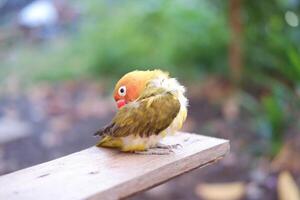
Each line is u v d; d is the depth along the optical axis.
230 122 2.45
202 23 2.89
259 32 2.69
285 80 2.61
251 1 2.56
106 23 3.47
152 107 0.92
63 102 2.91
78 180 0.88
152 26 3.19
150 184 0.90
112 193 0.86
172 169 0.93
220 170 2.10
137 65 3.04
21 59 3.64
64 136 2.51
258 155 2.14
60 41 3.86
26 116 2.77
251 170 2.06
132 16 3.34
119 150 0.97
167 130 0.94
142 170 0.90
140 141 0.94
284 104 2.23
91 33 3.49
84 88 3.07
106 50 3.20
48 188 0.86
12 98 3.04
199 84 2.82
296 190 1.83
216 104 2.62
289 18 2.63
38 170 0.91
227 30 2.78
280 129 2.09
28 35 3.98
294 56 2.10
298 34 2.55
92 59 3.30
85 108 2.80
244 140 2.27
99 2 3.76
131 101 0.95
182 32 2.94
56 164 0.93
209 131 2.38
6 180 0.89
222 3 2.76
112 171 0.90
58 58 3.55
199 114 2.55
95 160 0.94
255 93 2.71
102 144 0.98
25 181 0.88
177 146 0.97
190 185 2.02
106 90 3.00
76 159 0.94
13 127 2.60
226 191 1.96
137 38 3.20
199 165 0.96
